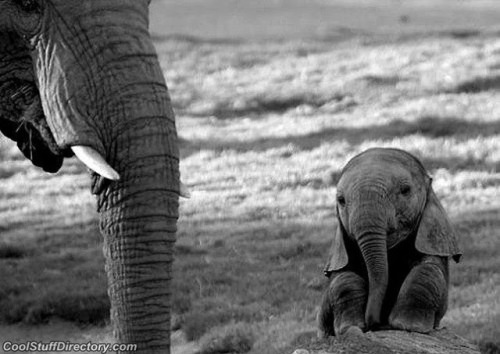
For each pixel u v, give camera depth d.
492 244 18.84
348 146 29.98
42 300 17.05
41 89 5.95
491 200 23.05
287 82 40.03
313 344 9.23
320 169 27.44
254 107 37.44
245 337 14.66
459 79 37.22
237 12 68.69
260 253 19.64
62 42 5.91
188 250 20.08
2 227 22.91
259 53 46.72
